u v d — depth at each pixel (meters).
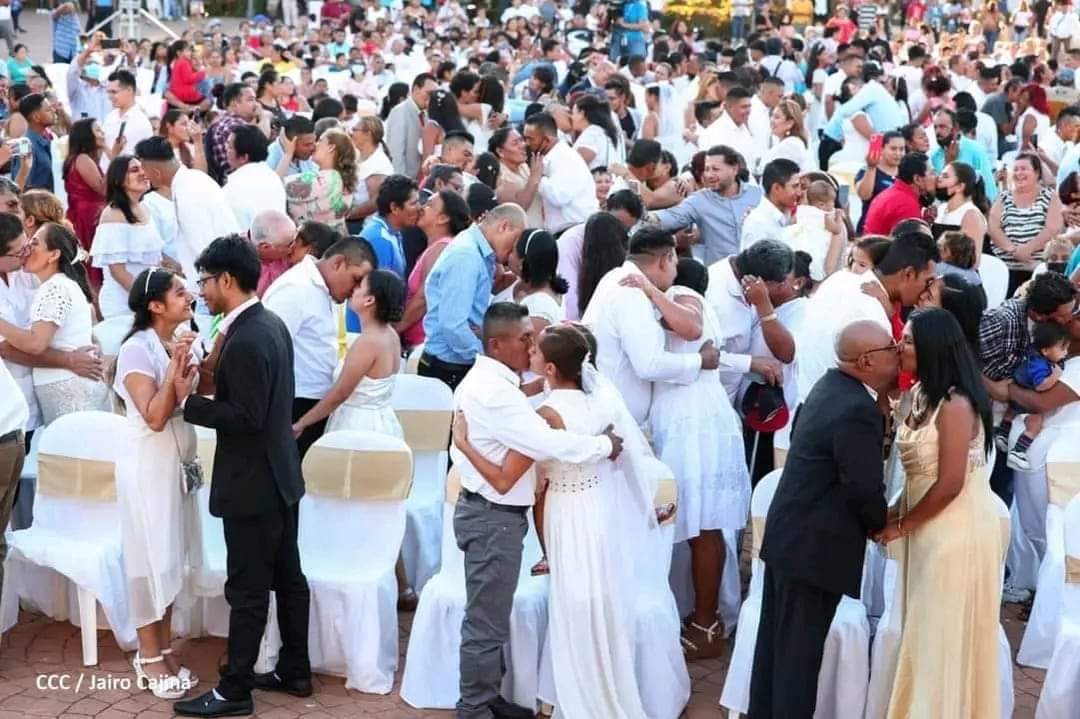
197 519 5.51
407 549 6.29
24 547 5.65
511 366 4.91
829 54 18.17
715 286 6.20
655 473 5.44
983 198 9.57
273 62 18.73
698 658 5.86
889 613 5.18
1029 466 6.24
